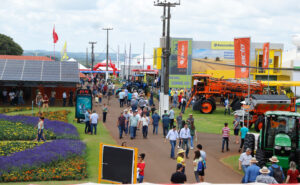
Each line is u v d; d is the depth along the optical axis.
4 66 44.81
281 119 17.02
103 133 27.89
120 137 26.08
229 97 40.00
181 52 48.06
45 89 46.22
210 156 21.56
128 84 58.69
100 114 37.69
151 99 45.56
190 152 22.44
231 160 20.58
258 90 38.50
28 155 18.39
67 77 44.34
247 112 29.23
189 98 46.78
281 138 16.53
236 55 28.22
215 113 40.50
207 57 57.78
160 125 32.91
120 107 43.31
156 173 17.81
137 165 14.98
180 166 12.47
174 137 20.84
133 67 91.88
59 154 18.77
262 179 12.62
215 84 40.00
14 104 43.03
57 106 43.22
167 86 36.09
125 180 13.64
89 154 21.00
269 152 17.11
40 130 23.33
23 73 43.88
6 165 16.58
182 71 53.44
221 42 57.47
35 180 15.96
